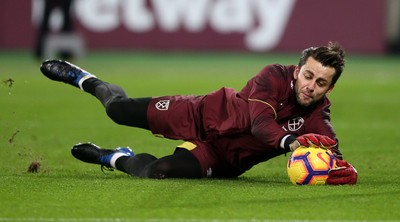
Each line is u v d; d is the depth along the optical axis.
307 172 23.00
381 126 43.69
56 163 29.19
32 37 89.00
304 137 22.83
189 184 23.34
